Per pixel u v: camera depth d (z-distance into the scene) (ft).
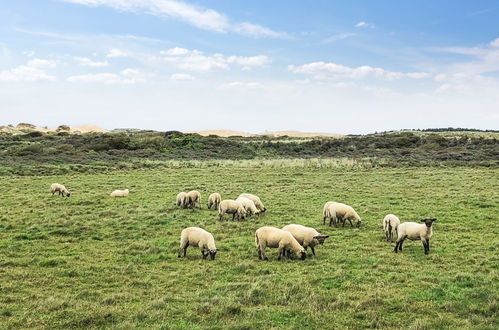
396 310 35.60
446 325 32.14
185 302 37.37
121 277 45.09
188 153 235.81
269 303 37.24
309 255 54.08
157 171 164.25
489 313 34.06
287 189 117.39
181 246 53.47
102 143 241.96
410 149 258.16
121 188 120.16
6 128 435.12
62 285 42.50
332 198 102.01
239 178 143.23
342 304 36.22
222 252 55.93
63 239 62.34
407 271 46.78
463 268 47.78
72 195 106.32
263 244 52.29
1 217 76.43
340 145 284.20
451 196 101.45
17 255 53.62
